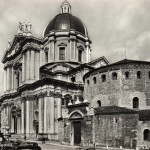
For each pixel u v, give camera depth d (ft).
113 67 188.03
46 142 205.26
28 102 254.68
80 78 274.16
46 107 237.66
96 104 195.00
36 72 261.65
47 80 240.12
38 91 248.11
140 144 154.10
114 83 186.09
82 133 171.53
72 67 291.38
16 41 303.68
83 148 105.50
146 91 181.78
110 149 146.82
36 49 263.70
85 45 315.58
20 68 290.35
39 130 238.89
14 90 300.81
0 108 344.69
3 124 303.27
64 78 282.15
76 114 178.09
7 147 125.39
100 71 195.83
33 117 252.21
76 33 307.58
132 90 180.75
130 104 179.32
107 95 188.65
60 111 244.83
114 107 171.01
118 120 157.28
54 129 237.66
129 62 183.73
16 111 283.79
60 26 309.42
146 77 183.21
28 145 125.18
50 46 304.09
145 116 158.20
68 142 181.68
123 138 154.71
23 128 257.14
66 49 303.07
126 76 183.93
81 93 263.90
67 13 327.26
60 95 247.29
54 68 290.15
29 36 260.83
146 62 184.96
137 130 155.74
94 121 165.89
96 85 197.98
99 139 161.99
